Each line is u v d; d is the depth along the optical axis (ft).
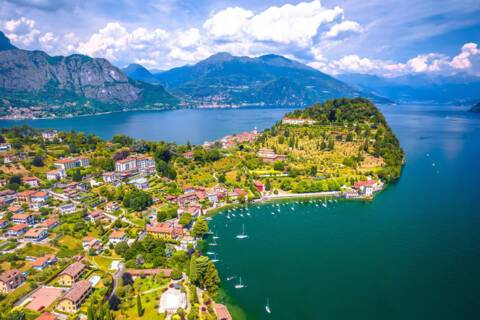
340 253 642.63
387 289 528.22
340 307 488.85
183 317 451.12
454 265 594.65
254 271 582.76
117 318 444.55
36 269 548.72
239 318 466.70
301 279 557.74
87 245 640.99
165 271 558.56
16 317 422.41
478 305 489.67
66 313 442.50
